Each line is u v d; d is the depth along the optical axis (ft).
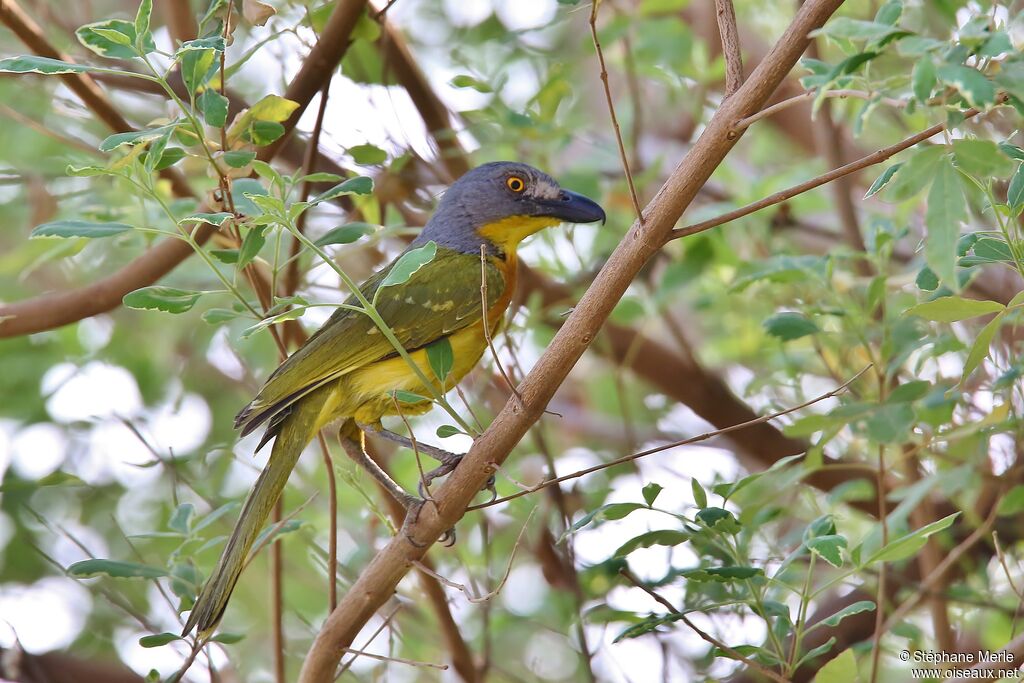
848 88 19.67
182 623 28.37
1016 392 32.91
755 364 45.37
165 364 46.85
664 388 44.50
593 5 21.11
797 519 40.32
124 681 35.63
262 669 40.96
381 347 31.22
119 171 23.98
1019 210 23.75
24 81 39.09
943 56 17.22
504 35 39.22
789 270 31.68
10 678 33.06
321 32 33.42
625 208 42.42
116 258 46.85
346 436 32.22
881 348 30.96
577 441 49.42
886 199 18.01
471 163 43.47
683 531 26.91
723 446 44.19
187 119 25.23
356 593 25.49
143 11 23.66
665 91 51.93
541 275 44.24
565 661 39.78
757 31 51.24
